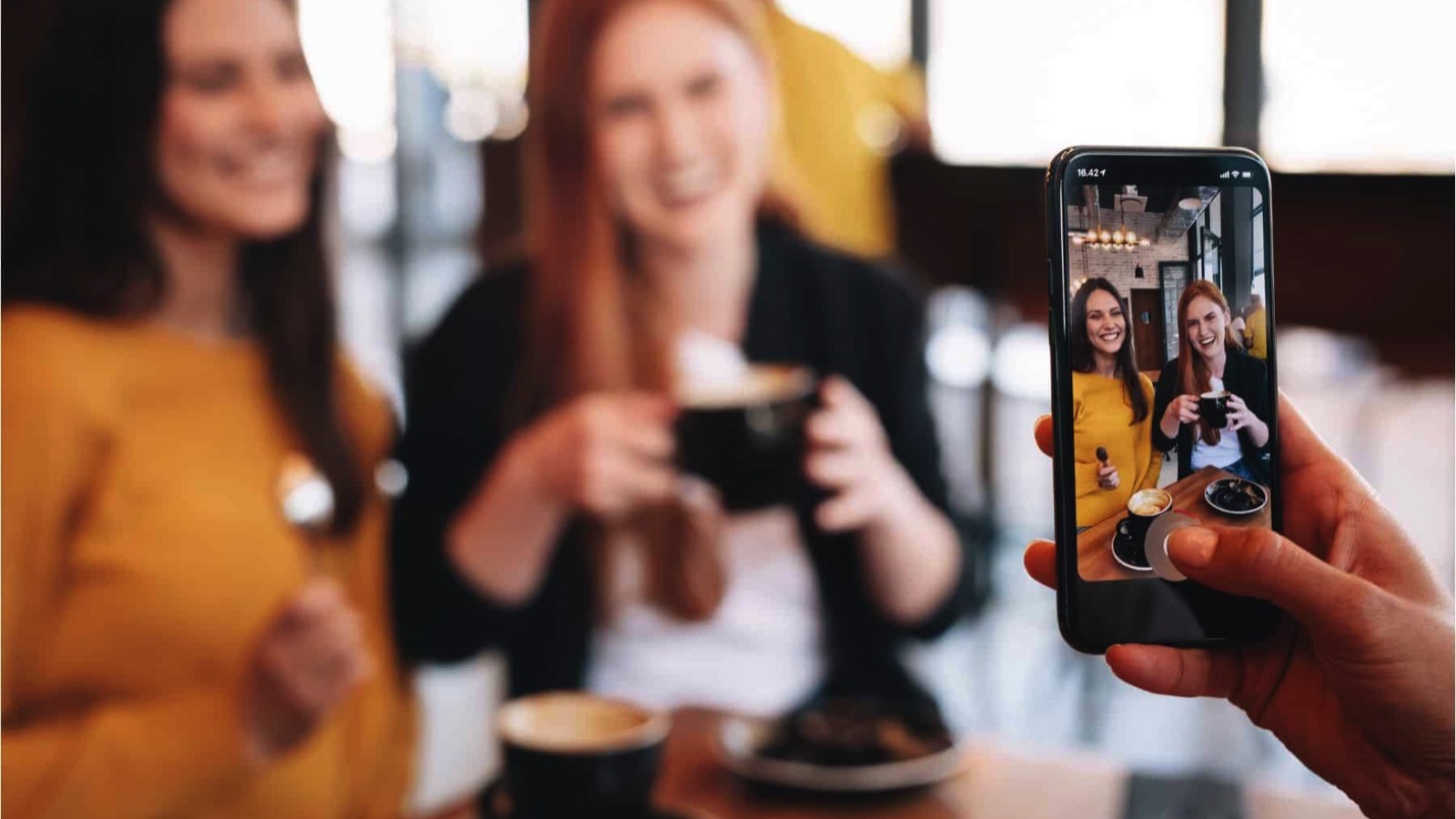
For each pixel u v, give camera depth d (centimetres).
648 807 94
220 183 152
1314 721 73
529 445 175
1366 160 321
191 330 151
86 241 143
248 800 149
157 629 143
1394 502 316
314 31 174
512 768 93
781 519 173
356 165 258
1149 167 69
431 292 265
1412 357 266
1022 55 350
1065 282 70
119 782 139
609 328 184
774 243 190
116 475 143
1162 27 349
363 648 157
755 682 173
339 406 165
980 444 274
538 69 190
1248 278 71
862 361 186
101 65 145
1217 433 71
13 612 137
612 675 177
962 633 277
